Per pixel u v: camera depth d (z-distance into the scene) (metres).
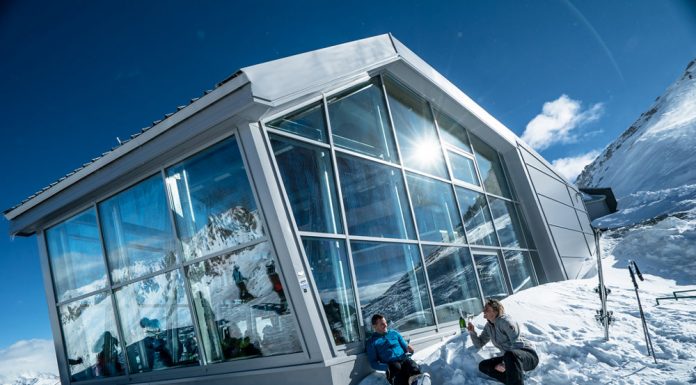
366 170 7.70
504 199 14.00
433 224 9.20
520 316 7.09
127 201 7.21
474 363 5.28
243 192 5.77
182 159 6.42
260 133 5.71
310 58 6.93
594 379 4.73
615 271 15.45
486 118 13.52
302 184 6.12
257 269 5.61
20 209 8.19
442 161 10.83
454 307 8.72
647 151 129.38
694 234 15.41
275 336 5.45
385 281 6.97
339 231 6.41
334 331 5.59
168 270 6.50
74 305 8.02
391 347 5.43
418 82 10.62
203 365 6.02
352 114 8.07
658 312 7.04
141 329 6.89
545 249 14.73
